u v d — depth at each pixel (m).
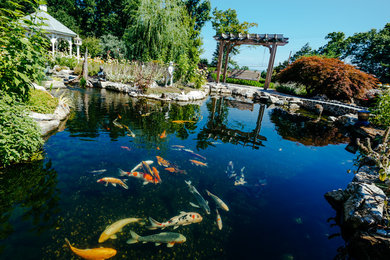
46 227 2.43
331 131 8.88
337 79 15.43
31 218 2.54
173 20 17.70
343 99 16.42
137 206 2.99
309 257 2.43
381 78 32.28
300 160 5.38
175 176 3.93
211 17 35.41
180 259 2.24
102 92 11.57
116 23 34.56
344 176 4.66
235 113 10.75
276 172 4.58
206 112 10.06
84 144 4.80
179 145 5.43
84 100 9.23
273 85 26.39
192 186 3.65
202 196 3.41
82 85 12.62
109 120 6.73
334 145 6.90
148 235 2.48
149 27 16.16
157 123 7.12
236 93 20.17
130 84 13.62
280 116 11.18
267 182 4.13
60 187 3.20
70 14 36.44
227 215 3.06
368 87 15.41
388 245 2.50
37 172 3.52
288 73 19.05
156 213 2.88
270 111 12.45
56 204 2.83
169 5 16.66
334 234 2.86
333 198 3.70
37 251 2.12
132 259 2.17
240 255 2.37
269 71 20.86
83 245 2.25
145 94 11.80
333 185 4.24
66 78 13.22
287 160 5.29
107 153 4.47
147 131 6.18
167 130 6.53
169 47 18.11
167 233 2.52
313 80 16.78
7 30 3.91
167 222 2.71
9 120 3.54
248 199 3.52
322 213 3.30
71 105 8.12
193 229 2.71
